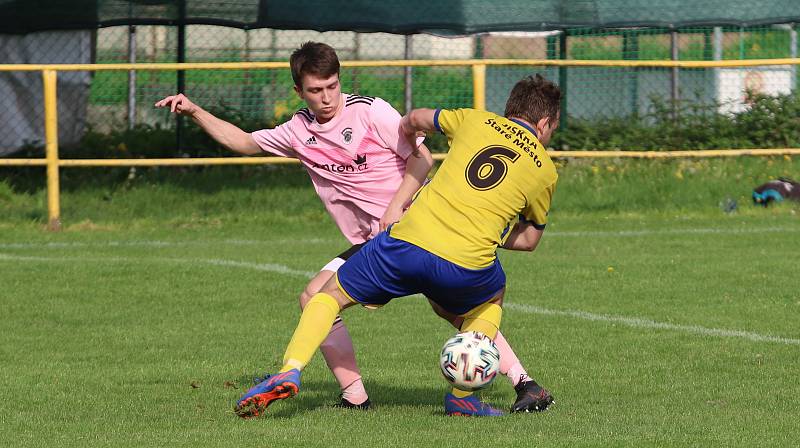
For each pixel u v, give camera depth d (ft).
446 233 59.41
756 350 83.71
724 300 103.96
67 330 93.25
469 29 173.78
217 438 57.72
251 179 174.81
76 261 126.62
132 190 169.17
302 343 59.82
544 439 57.11
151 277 116.98
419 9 173.88
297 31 194.80
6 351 85.05
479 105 155.63
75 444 56.95
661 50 201.16
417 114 63.57
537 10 173.68
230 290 110.73
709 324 93.71
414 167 64.49
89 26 171.53
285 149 66.85
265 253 133.90
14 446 56.80
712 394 69.87
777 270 119.14
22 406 67.10
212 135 67.26
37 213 159.63
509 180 60.03
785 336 88.84
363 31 174.09
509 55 266.98
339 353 65.98
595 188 170.19
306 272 120.16
